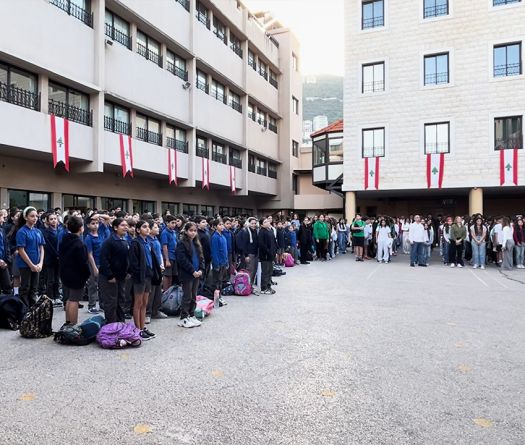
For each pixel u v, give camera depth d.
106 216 8.62
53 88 15.52
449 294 10.19
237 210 34.50
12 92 13.80
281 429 3.56
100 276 6.46
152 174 21.23
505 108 22.38
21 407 3.95
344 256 21.58
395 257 21.09
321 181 30.92
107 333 5.82
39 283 8.37
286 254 16.62
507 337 6.38
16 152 14.45
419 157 23.97
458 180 23.17
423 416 3.80
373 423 3.67
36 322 6.26
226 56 28.47
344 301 9.29
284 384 4.53
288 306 8.74
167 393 4.28
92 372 4.86
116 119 18.77
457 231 16.81
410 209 32.28
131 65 19.22
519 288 11.11
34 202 16.14
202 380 4.63
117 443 3.33
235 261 11.49
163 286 9.22
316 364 5.17
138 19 19.47
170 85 22.30
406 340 6.22
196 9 25.28
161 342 6.11
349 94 25.55
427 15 24.06
